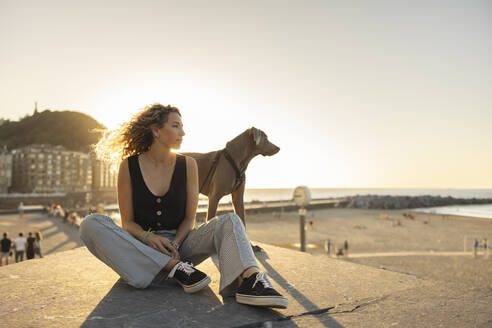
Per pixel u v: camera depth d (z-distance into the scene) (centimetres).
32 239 1191
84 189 7831
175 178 204
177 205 204
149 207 199
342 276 237
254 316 153
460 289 203
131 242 185
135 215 202
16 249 1331
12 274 236
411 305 173
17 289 196
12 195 6444
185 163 210
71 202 7106
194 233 202
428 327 143
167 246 189
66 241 1916
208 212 310
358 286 211
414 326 144
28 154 7256
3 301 173
